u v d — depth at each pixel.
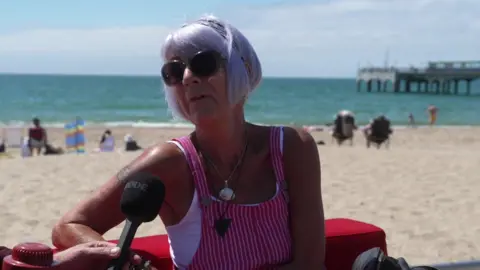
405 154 15.56
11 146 22.83
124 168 2.43
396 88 105.12
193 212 2.41
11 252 1.91
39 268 1.79
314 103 71.62
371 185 10.80
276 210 2.51
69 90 101.44
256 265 2.43
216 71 2.34
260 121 45.59
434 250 6.93
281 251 2.50
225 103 2.40
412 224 8.07
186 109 2.48
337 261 2.97
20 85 125.56
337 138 23.36
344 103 72.25
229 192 2.44
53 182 10.84
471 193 10.17
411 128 34.16
